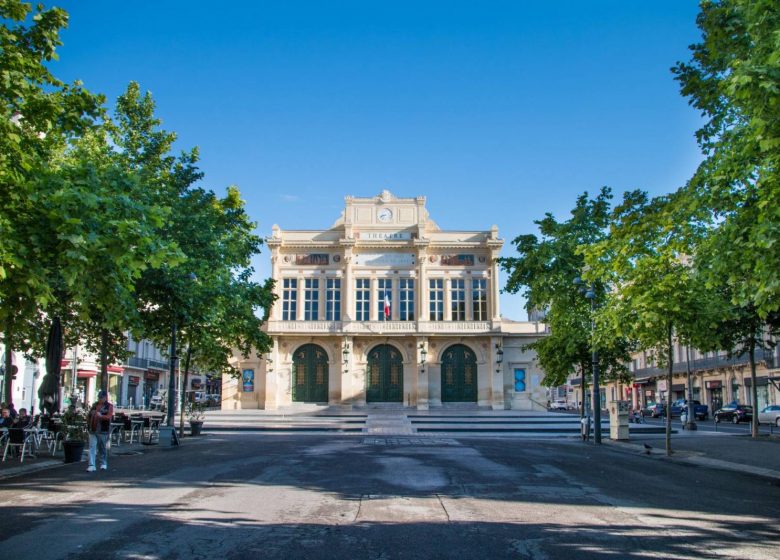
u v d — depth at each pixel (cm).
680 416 5034
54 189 1084
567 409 7375
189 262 2177
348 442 2552
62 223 1039
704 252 1321
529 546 792
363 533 849
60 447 2122
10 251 1009
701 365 5622
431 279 5209
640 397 7012
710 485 1405
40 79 1191
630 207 1531
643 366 6825
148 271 2036
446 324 5059
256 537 824
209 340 2941
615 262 1564
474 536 839
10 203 1044
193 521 918
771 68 976
